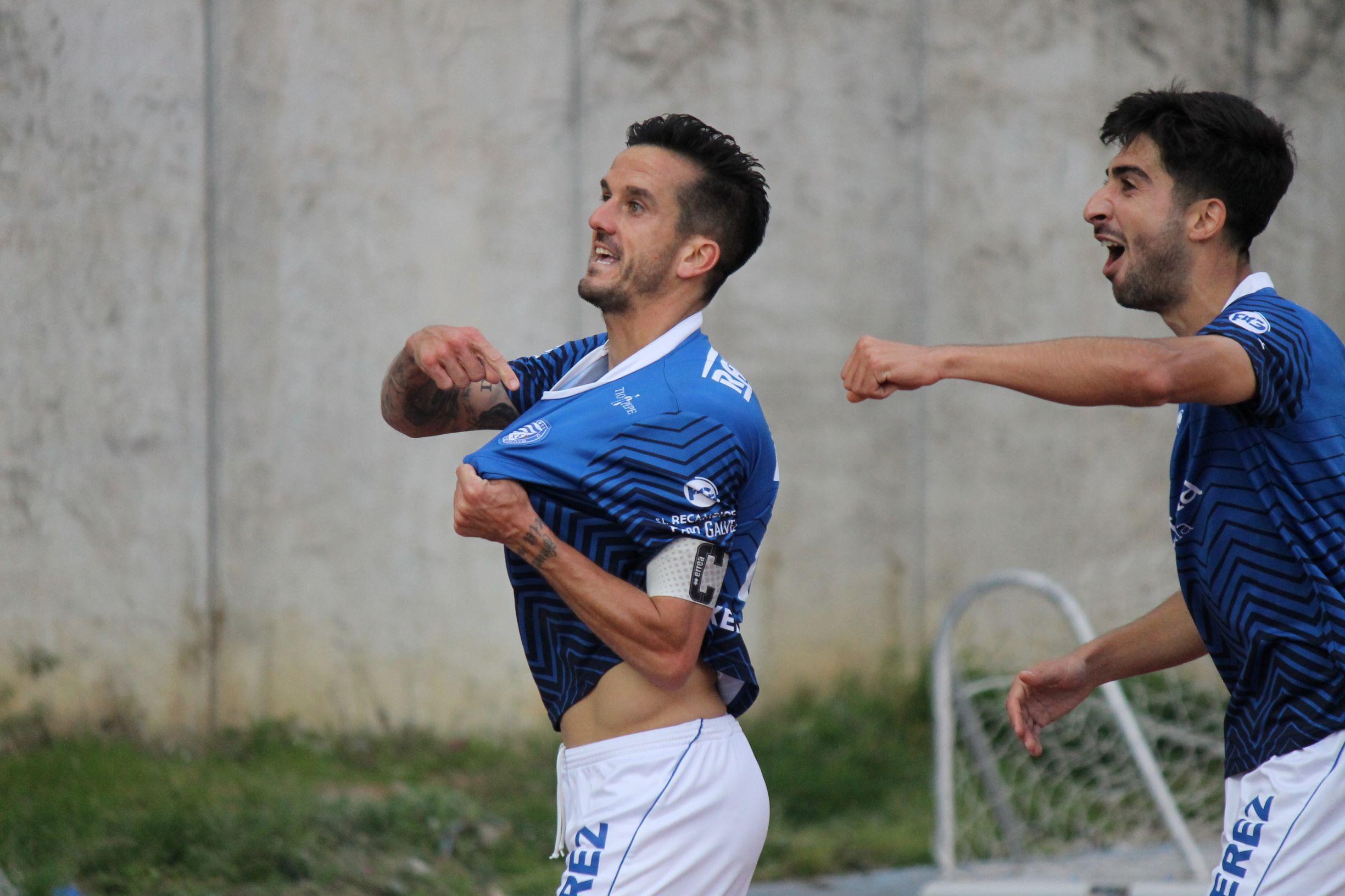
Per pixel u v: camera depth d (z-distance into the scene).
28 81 22.14
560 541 8.40
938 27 25.61
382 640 23.28
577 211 24.00
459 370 9.17
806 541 24.81
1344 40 25.77
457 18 23.73
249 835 17.61
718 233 9.12
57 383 22.12
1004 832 17.38
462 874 17.70
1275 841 8.52
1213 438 8.85
